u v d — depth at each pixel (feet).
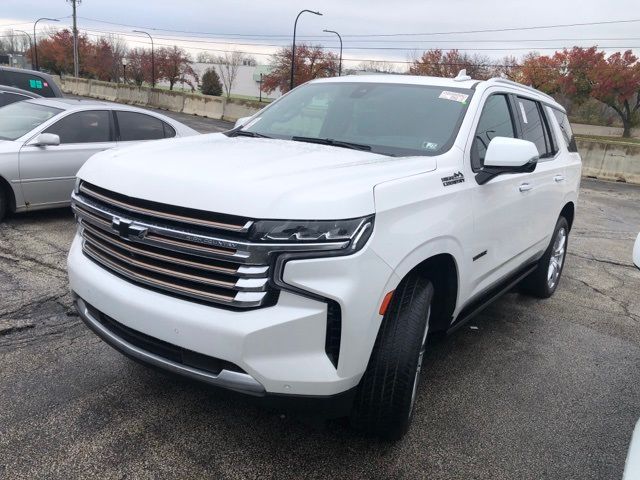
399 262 8.73
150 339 8.78
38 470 8.76
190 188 8.32
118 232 8.82
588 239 30.19
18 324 13.78
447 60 231.09
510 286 15.20
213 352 8.05
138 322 8.63
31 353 12.40
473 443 10.34
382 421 9.44
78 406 10.50
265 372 7.95
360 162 10.05
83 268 9.75
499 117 13.74
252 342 7.86
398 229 8.82
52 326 13.80
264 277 7.84
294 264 7.82
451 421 11.00
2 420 9.91
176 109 117.80
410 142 11.74
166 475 8.87
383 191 8.78
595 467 9.90
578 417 11.51
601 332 16.46
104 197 9.28
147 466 9.04
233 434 10.02
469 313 12.60
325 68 245.24
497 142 11.27
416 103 12.81
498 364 13.71
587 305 18.90
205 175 8.57
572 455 10.19
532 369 13.58
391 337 9.16
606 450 10.43
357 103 13.24
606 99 213.46
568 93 216.13
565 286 21.02
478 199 11.39
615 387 12.97
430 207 9.76
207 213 8.04
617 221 36.99
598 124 238.07
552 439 10.66
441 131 11.88
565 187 17.74
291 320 7.87
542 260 18.06
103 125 25.68
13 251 19.51
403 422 9.55
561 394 12.44
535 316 17.39
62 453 9.19
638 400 12.41
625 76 202.59
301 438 10.05
